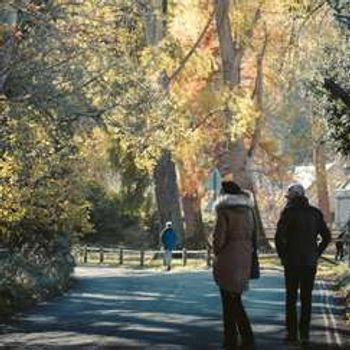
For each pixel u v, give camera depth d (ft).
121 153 161.79
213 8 174.81
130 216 228.22
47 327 59.00
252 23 173.47
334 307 69.31
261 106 184.44
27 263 87.25
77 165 82.33
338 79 69.46
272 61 177.58
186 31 176.14
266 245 190.08
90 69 70.28
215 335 53.83
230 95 164.45
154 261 169.68
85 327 58.80
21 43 62.23
